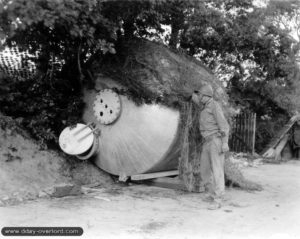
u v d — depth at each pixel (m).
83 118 8.46
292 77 15.99
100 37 7.80
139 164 7.93
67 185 7.10
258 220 6.00
